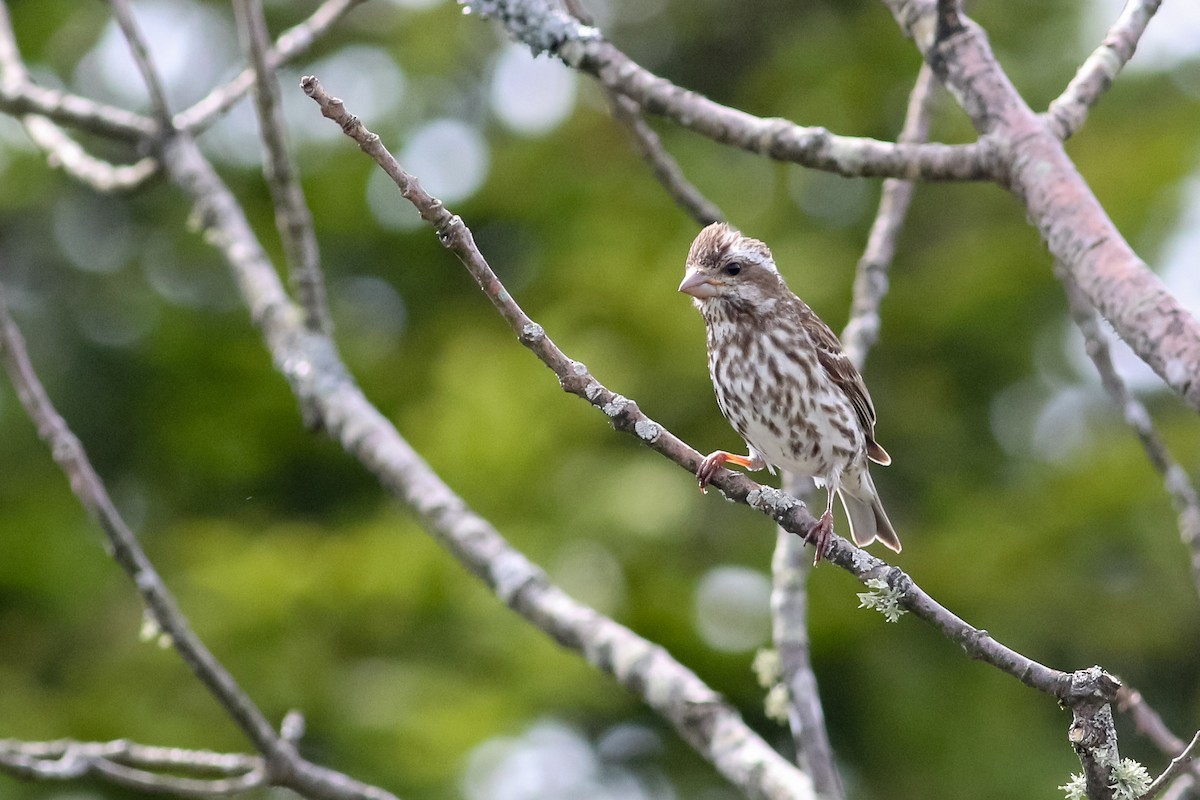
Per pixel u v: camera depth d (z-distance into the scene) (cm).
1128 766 520
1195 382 544
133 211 1620
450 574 1288
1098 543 1467
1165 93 1599
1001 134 623
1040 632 1440
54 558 1414
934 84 847
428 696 1250
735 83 1866
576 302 1448
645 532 1330
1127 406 761
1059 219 599
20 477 1485
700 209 852
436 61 1656
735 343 907
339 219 1592
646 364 1433
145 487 1527
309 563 1311
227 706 743
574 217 1570
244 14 842
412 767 1213
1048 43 1631
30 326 1574
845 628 1398
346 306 1590
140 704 1279
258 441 1504
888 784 1424
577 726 1345
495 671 1269
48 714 1275
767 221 1574
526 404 1364
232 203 945
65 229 1616
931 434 1578
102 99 1677
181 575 1372
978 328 1572
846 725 1429
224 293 1573
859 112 1673
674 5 1872
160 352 1538
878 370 1603
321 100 547
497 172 1602
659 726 1354
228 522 1438
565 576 1315
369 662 1288
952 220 1664
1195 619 1435
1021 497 1520
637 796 1377
